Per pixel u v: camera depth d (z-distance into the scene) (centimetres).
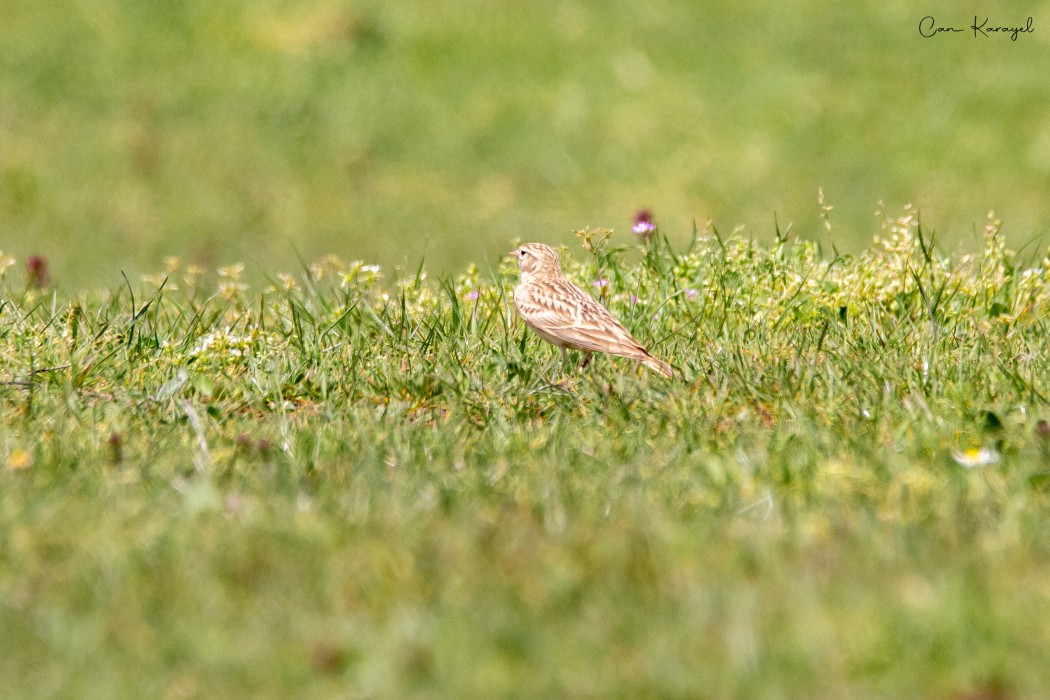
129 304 2934
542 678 1380
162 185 5775
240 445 1988
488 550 1627
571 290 2522
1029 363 2250
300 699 1367
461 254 5362
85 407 2170
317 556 1612
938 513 1703
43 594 1534
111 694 1369
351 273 2844
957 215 5622
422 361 2341
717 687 1360
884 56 6512
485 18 6688
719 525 1680
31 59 6341
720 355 2344
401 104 6225
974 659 1381
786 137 6059
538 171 5916
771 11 6794
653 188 5791
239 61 6381
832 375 2194
